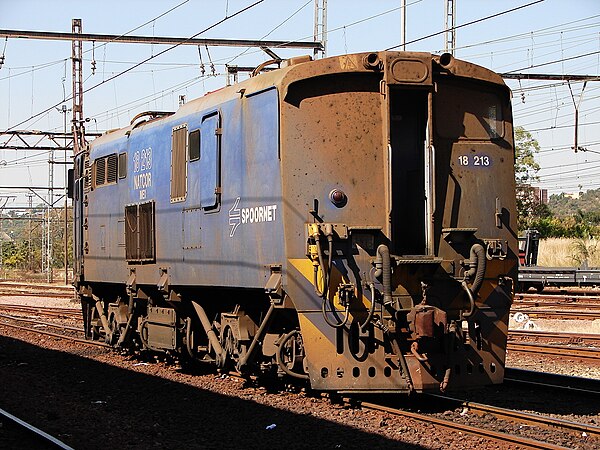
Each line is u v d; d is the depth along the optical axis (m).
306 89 10.61
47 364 16.27
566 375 13.52
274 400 11.60
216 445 9.28
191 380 13.80
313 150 10.56
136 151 15.98
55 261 91.31
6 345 19.59
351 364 10.44
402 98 11.04
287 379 12.74
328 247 10.38
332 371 10.41
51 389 13.33
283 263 10.56
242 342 12.54
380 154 10.67
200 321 14.38
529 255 37.53
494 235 11.03
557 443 9.06
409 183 11.08
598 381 12.84
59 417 11.01
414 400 11.59
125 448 9.25
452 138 10.91
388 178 10.54
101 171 17.98
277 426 10.01
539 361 15.81
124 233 16.44
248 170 11.53
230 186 12.08
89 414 11.17
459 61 10.91
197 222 13.20
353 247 10.48
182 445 9.30
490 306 10.92
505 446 8.88
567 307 26.67
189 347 14.48
